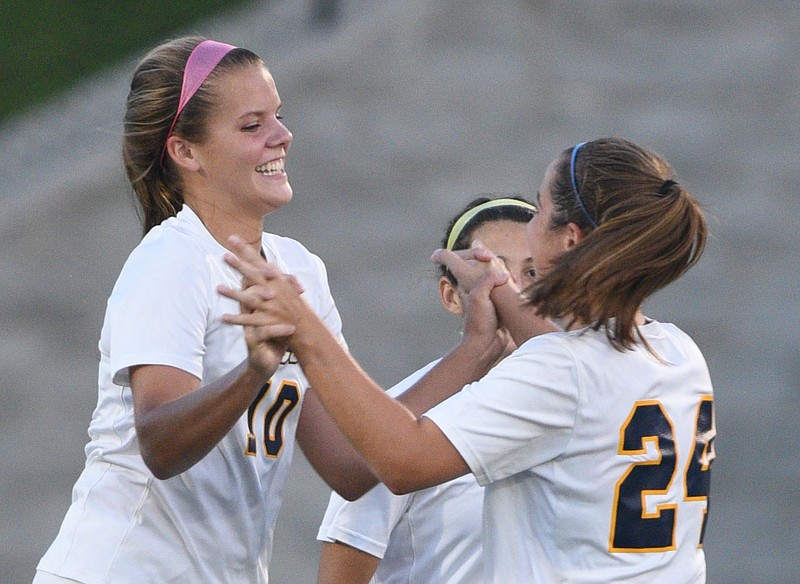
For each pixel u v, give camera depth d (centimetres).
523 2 4247
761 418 3228
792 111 4012
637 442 848
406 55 4100
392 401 827
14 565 2766
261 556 1032
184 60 960
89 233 3628
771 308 3525
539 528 856
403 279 3562
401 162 3878
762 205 3775
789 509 2980
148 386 879
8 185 3744
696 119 3991
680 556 864
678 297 3575
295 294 808
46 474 3028
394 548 1024
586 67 4150
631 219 835
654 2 4328
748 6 4322
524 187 3775
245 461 974
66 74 4344
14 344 3347
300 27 4362
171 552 961
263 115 961
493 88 4062
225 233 978
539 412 830
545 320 948
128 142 984
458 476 839
